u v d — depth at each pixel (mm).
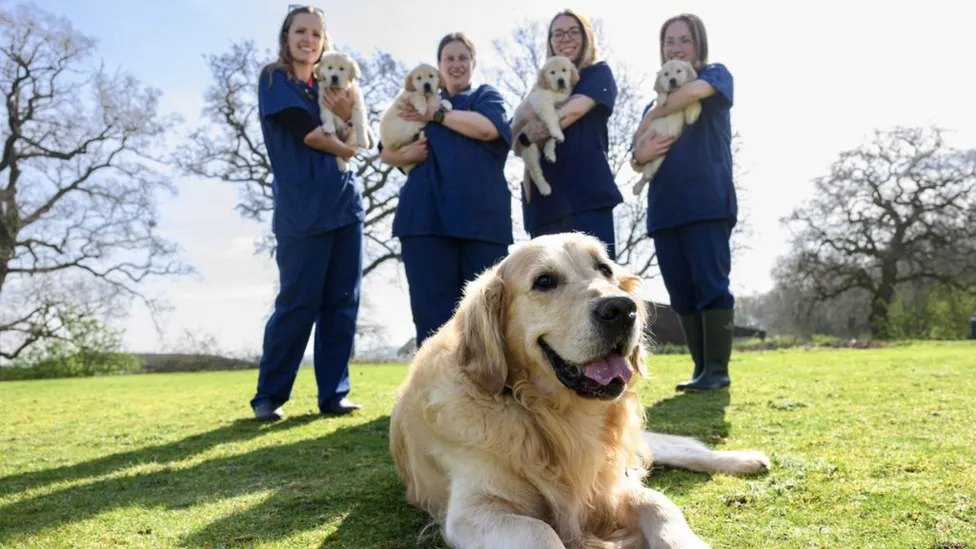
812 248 34625
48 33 24000
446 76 5664
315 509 2842
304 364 22594
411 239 5211
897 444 3305
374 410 5785
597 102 5438
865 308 35656
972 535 2078
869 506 2402
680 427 4113
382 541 2416
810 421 4086
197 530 2592
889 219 32875
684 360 11523
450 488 2516
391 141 7113
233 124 24000
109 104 24641
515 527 2098
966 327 29672
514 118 6676
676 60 6316
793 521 2311
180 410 6809
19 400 9000
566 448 2508
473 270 5195
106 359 23812
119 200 25141
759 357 11648
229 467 3752
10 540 2551
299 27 5285
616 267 2982
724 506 2543
